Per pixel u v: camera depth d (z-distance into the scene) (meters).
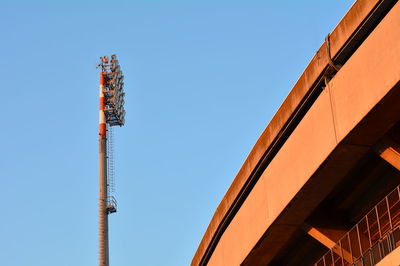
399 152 24.84
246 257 32.56
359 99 23.86
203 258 40.69
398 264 23.36
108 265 79.31
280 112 29.23
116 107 87.44
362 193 29.45
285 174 28.64
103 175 83.25
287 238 31.02
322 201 30.17
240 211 33.31
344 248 28.66
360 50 23.89
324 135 25.81
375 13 23.77
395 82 22.12
